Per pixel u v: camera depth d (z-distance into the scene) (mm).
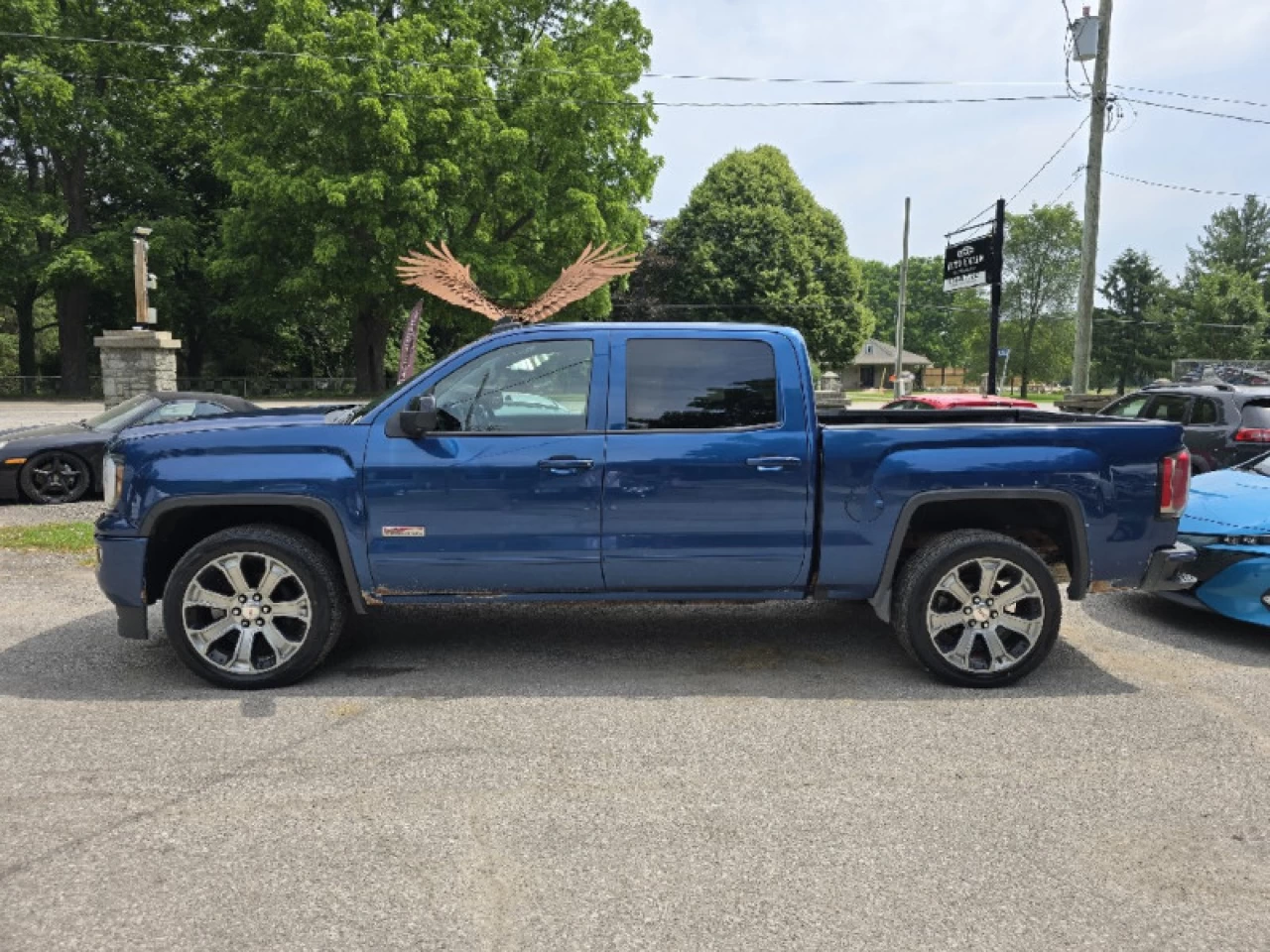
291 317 39344
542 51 28469
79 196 34250
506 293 28875
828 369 53906
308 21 26797
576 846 3086
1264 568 5375
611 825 3229
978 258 19797
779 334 4711
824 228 52719
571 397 4660
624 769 3689
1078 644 5512
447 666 4957
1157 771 3707
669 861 2996
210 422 4863
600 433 4598
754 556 4660
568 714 4273
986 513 4898
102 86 33594
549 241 30297
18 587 6609
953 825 3246
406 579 4617
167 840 3100
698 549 4633
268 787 3492
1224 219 78125
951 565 4590
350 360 46969
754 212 49906
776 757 3814
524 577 4641
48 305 45656
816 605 6348
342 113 26312
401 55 26766
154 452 4551
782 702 4453
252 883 2850
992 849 3088
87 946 2523
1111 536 4668
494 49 32281
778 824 3244
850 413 5613
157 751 3822
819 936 2598
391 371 46688
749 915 2695
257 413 5418
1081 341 17453
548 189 29406
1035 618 4660
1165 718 4281
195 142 37094
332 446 4551
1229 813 3354
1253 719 4277
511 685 4664
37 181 35406
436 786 3518
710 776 3623
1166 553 4699
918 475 4594
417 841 3109
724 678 4797
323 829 3186
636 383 4664
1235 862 3018
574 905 2740
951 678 4668
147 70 33125
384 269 28344
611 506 4570
